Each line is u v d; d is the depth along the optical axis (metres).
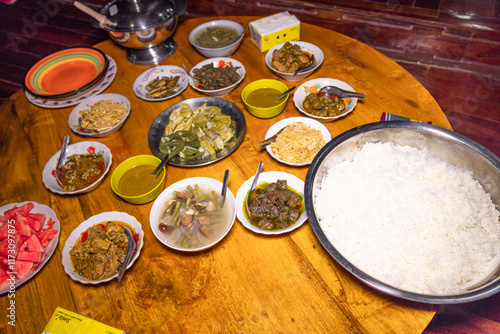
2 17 2.04
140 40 0.98
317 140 0.72
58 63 1.06
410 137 0.67
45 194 0.76
